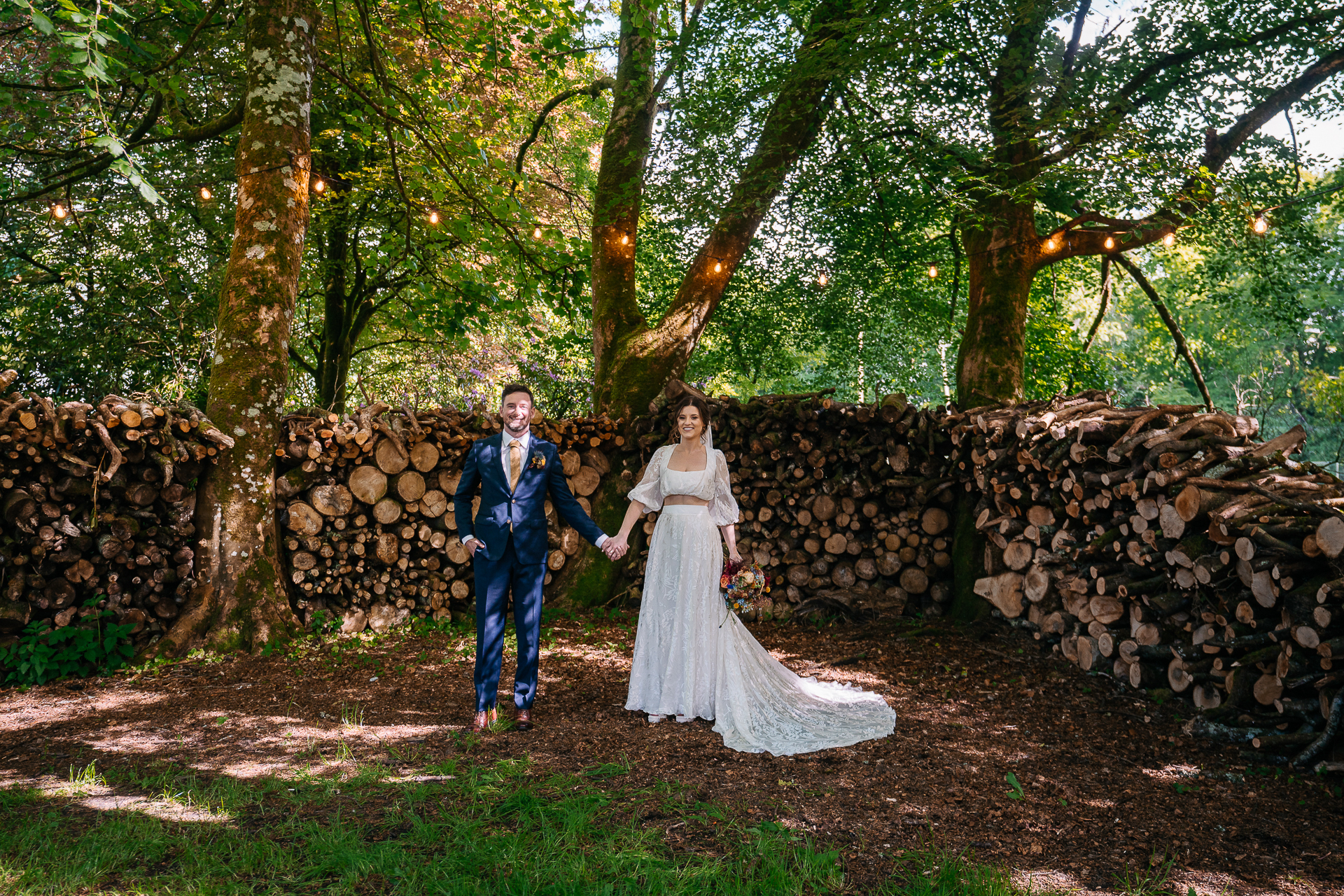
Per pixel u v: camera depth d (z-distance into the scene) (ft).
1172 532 14.12
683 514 14.35
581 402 43.75
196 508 19.36
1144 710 14.33
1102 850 9.13
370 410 21.68
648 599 14.42
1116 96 27.20
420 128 29.78
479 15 30.01
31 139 29.32
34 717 14.32
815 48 27.12
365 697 15.52
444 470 22.71
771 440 23.95
